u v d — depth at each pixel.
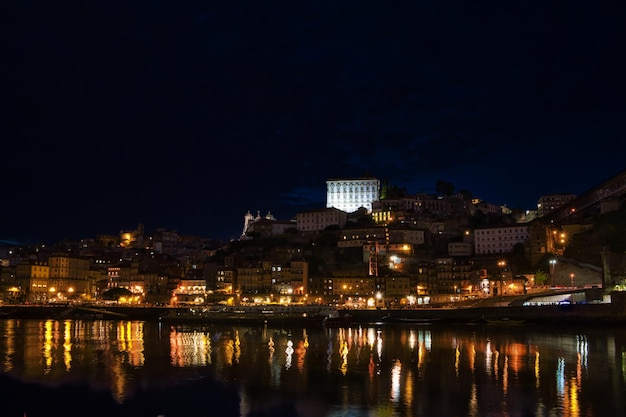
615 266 167.88
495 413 52.38
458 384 65.12
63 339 119.44
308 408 54.81
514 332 138.25
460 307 197.50
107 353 93.62
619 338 119.19
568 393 60.06
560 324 160.62
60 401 57.97
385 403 56.34
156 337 127.50
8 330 148.12
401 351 96.56
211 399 58.56
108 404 56.88
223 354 93.31
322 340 119.25
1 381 67.69
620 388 62.59
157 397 59.56
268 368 77.69
